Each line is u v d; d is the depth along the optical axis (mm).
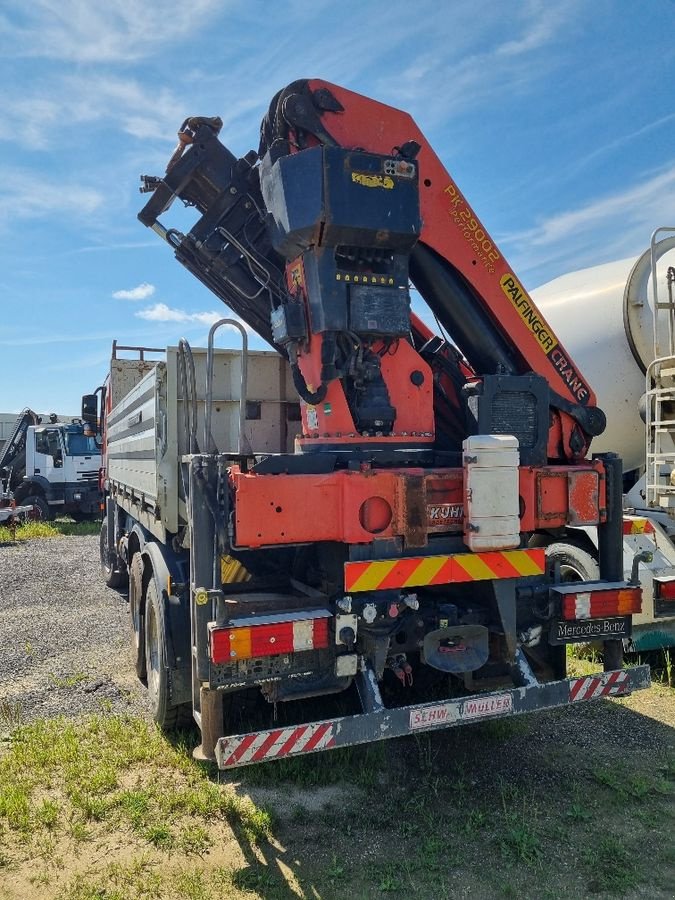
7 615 7398
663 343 5855
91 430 9727
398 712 3189
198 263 4461
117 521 8180
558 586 3859
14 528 14812
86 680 5262
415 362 3840
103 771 3688
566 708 4680
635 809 3385
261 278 4250
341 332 3613
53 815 3275
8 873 2902
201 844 3113
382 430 3727
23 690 5059
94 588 8891
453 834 3188
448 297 4195
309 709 4305
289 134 3820
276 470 3295
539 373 4301
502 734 4191
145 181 4398
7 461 20000
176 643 4027
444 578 3404
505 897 2748
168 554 4441
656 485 5297
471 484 3414
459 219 4105
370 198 3549
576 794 3529
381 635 3396
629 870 2902
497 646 3750
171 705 4055
